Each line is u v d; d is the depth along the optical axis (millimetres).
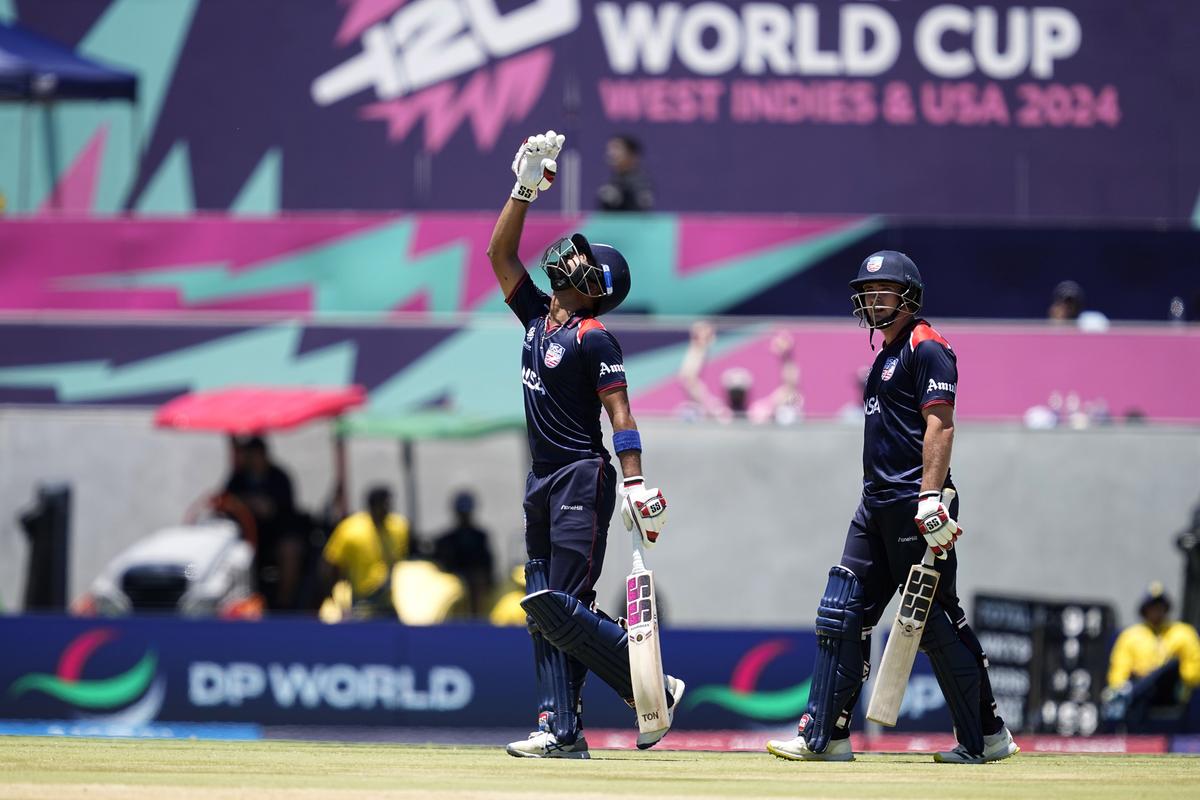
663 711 21094
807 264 56594
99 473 55719
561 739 21922
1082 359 54625
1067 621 43000
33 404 56438
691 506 52281
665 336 55500
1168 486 52094
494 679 43156
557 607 21203
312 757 21641
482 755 22719
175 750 22781
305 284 57562
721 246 56500
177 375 56500
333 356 56375
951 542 21078
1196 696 43125
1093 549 52031
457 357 56312
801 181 61719
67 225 57344
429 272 57625
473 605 51125
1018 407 54625
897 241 56844
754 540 52125
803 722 22422
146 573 48469
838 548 52094
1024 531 52125
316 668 43406
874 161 61812
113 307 57250
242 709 43375
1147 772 20766
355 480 58406
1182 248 57031
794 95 61938
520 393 56094
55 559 52188
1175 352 54656
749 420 53219
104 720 43562
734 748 42469
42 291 57219
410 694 43188
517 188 22609
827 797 16078
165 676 43625
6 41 58812
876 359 22125
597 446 21859
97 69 58562
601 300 22219
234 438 52219
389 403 56094
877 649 43500
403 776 18188
